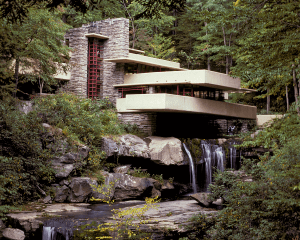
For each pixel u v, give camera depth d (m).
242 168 15.38
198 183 27.27
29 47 20.88
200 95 32.06
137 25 45.50
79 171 21.42
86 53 32.81
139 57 33.31
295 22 8.63
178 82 29.11
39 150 19.41
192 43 57.19
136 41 47.25
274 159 11.60
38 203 18.70
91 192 20.31
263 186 11.61
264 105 45.66
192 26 53.12
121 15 42.97
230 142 30.66
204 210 18.03
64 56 29.78
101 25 33.34
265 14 8.62
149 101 26.88
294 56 9.32
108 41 33.06
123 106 30.80
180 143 26.27
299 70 11.77
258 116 39.25
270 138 10.67
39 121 20.92
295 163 9.77
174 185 25.75
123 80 32.53
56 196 19.61
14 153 18.09
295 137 10.09
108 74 33.06
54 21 24.14
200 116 35.25
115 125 26.88
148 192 22.61
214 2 44.66
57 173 19.98
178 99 27.41
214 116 36.72
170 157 25.47
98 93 33.31
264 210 11.21
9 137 17.75
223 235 11.80
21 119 19.53
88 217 16.31
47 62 24.58
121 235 13.55
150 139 26.47
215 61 53.56
